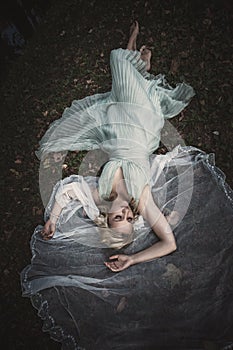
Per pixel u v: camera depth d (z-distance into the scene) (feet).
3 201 9.79
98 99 9.87
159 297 8.08
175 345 7.64
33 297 8.30
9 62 11.23
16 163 10.10
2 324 8.64
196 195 8.92
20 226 9.51
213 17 10.79
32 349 8.36
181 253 8.37
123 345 7.72
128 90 8.83
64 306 8.13
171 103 9.43
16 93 10.84
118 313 8.00
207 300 7.93
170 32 10.78
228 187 9.04
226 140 9.70
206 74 10.26
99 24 11.20
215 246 8.39
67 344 7.90
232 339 7.59
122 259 8.20
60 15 11.51
